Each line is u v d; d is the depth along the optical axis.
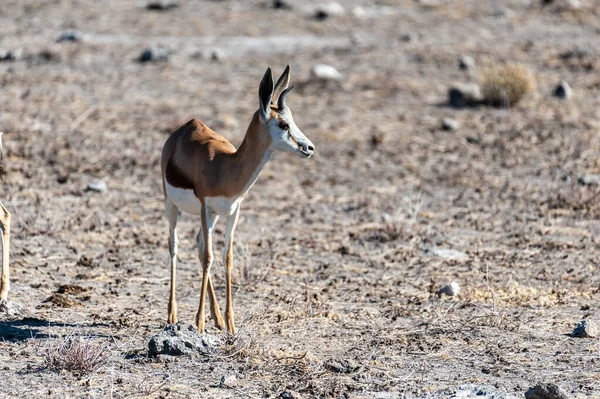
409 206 43.41
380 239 38.34
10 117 60.03
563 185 47.16
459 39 91.75
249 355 24.62
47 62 78.62
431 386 22.72
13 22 96.25
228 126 59.94
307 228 40.28
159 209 42.78
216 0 112.19
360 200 44.81
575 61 80.94
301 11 106.56
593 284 32.16
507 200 44.97
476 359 24.78
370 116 63.84
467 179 48.94
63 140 55.38
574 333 26.75
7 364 23.78
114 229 39.03
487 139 57.97
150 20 99.12
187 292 31.09
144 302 29.78
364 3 113.12
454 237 38.72
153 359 24.27
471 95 67.50
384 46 88.06
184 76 75.50
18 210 41.03
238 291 31.25
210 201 25.61
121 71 76.62
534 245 37.44
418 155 54.44
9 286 29.86
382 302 30.12
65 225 39.06
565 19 100.81
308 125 60.78
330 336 26.56
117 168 50.03
